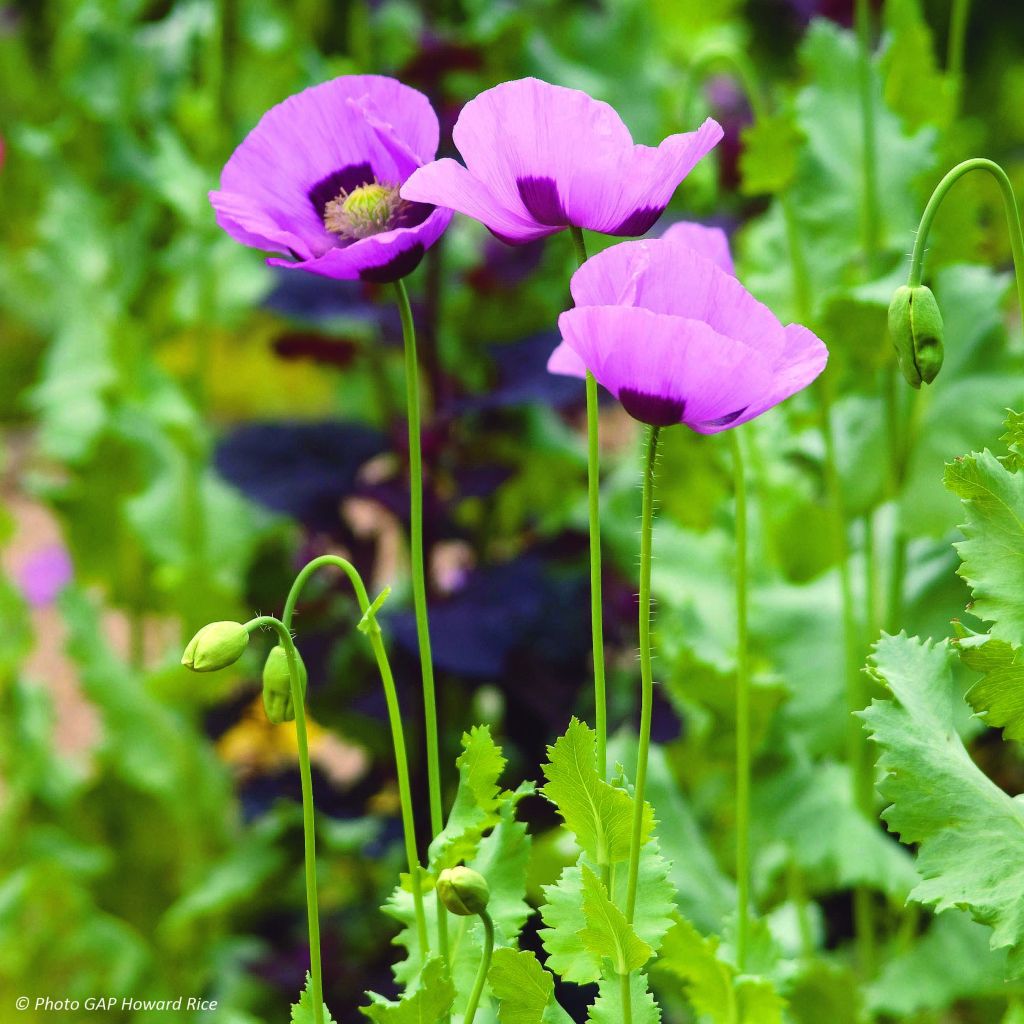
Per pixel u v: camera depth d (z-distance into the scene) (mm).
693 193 2922
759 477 2895
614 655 3684
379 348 4023
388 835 3650
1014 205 2312
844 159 2801
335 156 2332
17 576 5504
